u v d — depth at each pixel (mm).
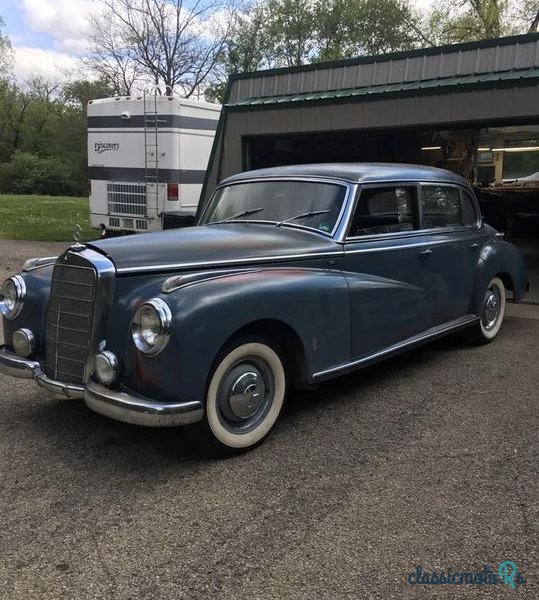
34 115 56969
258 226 4508
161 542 2762
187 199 11859
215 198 5176
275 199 4703
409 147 11094
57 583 2477
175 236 4004
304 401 4543
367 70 8289
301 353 3865
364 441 3834
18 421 4160
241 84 9523
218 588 2443
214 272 3543
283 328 3775
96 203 12828
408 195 4926
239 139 9391
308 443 3807
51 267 4203
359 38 36406
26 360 3898
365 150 10898
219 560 2627
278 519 2941
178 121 11438
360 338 4289
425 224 5094
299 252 3967
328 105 8375
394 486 3258
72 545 2740
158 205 11750
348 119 8242
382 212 4641
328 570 2555
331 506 3059
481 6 25672
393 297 4590
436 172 5418
